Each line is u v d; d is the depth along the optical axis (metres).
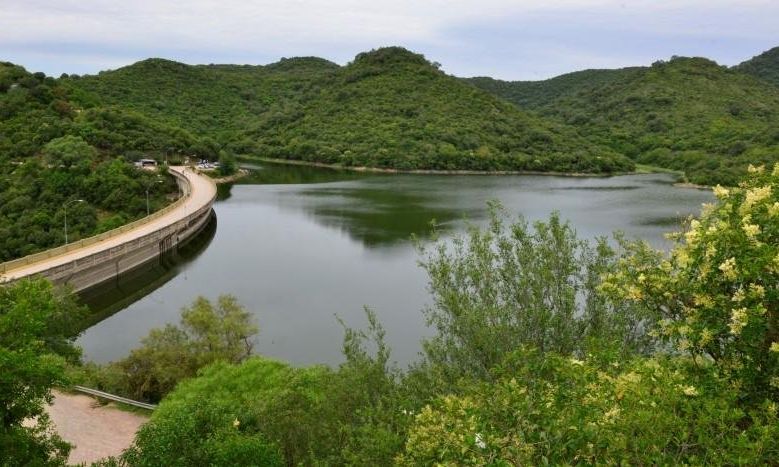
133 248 56.00
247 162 162.25
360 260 58.25
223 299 32.62
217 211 88.44
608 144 184.62
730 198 8.91
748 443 6.08
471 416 7.93
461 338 12.37
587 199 99.88
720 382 7.54
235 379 22.25
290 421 13.97
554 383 8.91
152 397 27.50
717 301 7.93
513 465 7.02
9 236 66.88
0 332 13.54
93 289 51.09
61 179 80.12
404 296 46.81
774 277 7.44
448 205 92.00
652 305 9.51
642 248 10.40
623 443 6.41
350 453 11.19
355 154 155.12
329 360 35.22
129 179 83.88
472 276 13.02
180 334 29.86
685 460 6.82
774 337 7.55
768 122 187.75
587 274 12.93
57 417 23.05
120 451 20.72
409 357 34.84
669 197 103.00
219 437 11.99
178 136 130.62
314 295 47.50
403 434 11.05
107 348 39.09
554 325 11.78
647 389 7.14
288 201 97.25
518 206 90.81
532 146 167.50
